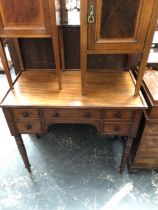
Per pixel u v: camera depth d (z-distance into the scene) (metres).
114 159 1.66
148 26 0.93
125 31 0.96
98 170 1.57
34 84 1.28
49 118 1.19
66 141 1.84
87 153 1.72
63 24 1.22
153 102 1.13
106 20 0.93
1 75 2.80
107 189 1.43
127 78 1.34
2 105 1.10
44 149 1.75
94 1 0.86
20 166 1.60
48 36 1.03
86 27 0.94
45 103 1.11
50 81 1.31
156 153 1.39
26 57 1.38
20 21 0.98
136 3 0.88
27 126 1.24
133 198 1.38
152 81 1.28
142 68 1.08
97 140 1.84
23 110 1.14
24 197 1.39
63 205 1.34
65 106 1.09
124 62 1.39
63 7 1.16
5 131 1.95
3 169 1.58
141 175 1.53
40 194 1.41
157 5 0.87
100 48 1.02
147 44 0.99
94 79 1.33
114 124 1.20
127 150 1.36
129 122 1.18
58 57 1.11
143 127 1.27
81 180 1.50
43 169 1.58
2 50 1.09
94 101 1.13
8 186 1.46
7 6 0.94
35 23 0.99
